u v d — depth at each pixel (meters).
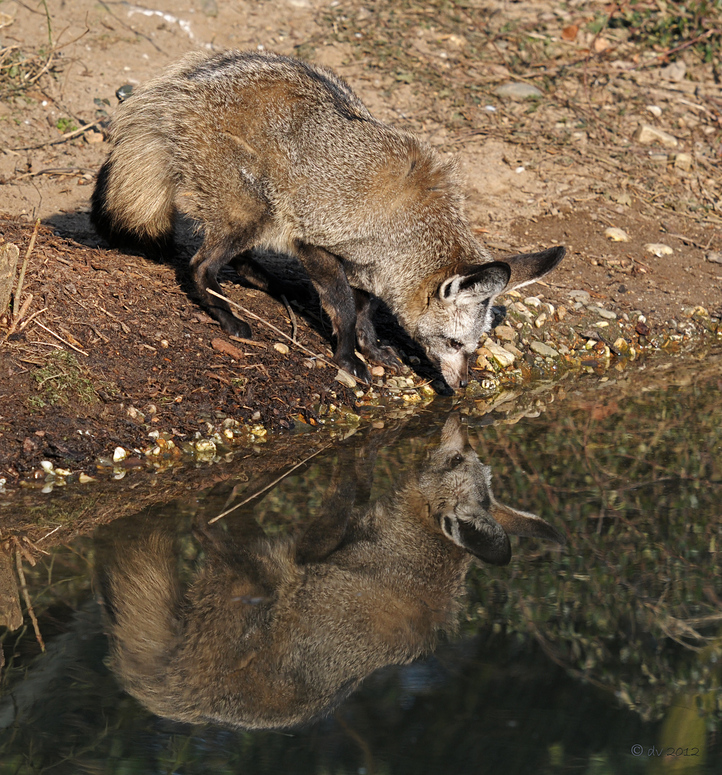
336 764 3.14
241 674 3.21
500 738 3.16
